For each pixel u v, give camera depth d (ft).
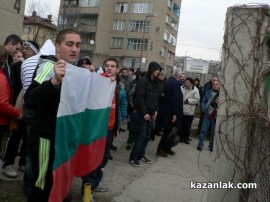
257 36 13.08
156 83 23.24
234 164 13.51
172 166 24.48
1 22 64.23
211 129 31.73
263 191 11.03
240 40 13.33
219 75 13.76
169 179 21.21
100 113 13.62
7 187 15.87
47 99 9.37
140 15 188.96
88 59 19.65
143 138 22.94
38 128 9.82
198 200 18.11
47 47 12.60
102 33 191.72
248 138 13.16
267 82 13.12
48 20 184.65
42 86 9.26
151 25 186.70
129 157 25.30
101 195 17.07
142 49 188.24
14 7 66.90
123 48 192.65
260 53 13.12
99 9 187.52
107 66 16.69
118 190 18.07
